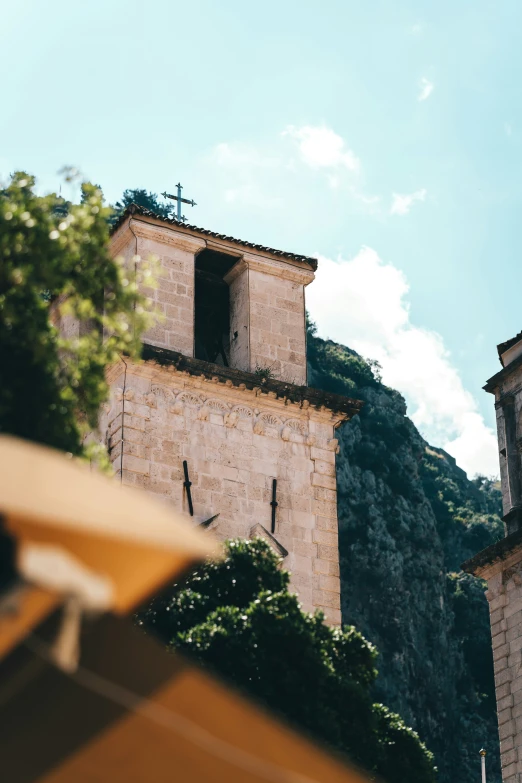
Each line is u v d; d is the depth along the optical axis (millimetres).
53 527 7578
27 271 15508
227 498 34000
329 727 21281
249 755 8062
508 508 39031
